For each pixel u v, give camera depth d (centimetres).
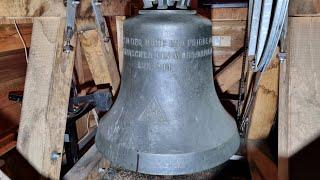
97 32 150
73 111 152
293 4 93
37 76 102
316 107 93
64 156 182
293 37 94
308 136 93
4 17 97
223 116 98
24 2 95
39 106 100
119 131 91
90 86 222
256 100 162
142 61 88
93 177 154
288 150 94
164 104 89
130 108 92
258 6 87
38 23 104
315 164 92
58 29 102
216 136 90
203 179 173
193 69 89
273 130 183
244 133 175
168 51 85
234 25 219
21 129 102
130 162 85
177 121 88
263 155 167
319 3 92
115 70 172
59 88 104
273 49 92
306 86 94
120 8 166
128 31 88
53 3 100
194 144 86
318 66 94
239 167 182
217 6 210
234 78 210
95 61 164
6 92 165
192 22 84
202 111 92
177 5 88
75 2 101
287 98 95
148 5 90
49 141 101
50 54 101
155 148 84
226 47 228
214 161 86
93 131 214
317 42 94
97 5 124
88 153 166
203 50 89
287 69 95
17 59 169
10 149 156
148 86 89
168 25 82
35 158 100
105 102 148
